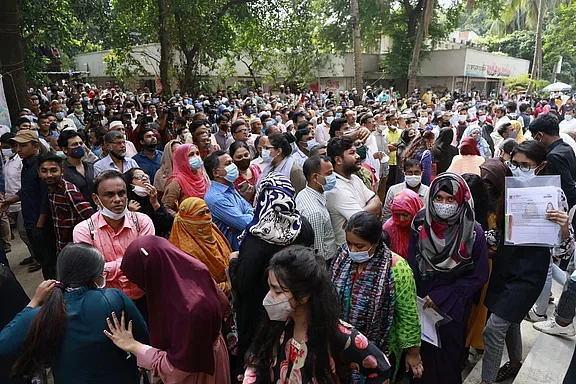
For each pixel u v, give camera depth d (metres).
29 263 5.40
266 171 4.04
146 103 12.84
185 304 1.79
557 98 19.22
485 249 2.52
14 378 1.81
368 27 28.02
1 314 2.20
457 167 4.77
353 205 3.15
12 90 9.66
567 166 3.73
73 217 3.42
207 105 14.78
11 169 5.30
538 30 28.17
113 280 2.59
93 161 5.63
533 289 2.63
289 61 25.38
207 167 3.31
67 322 1.80
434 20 28.59
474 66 29.98
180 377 1.80
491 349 2.75
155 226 3.39
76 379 1.83
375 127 6.95
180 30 17.91
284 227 2.28
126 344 1.86
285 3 21.41
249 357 1.68
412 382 2.69
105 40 19.45
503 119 8.22
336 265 2.37
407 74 28.81
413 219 2.71
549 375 2.92
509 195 2.62
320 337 1.52
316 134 8.30
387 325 2.27
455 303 2.50
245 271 2.31
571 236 2.81
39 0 11.93
